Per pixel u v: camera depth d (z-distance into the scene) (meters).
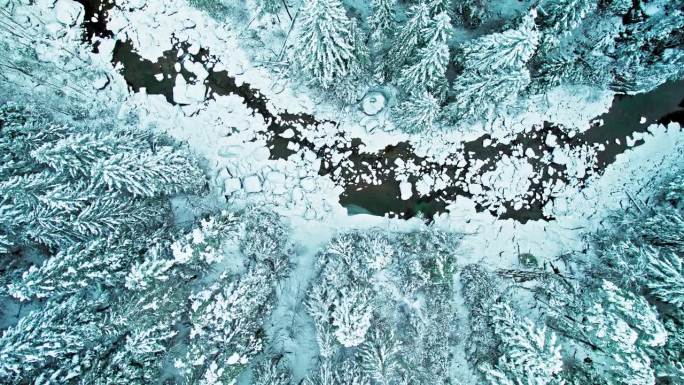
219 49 16.75
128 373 12.59
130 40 16.72
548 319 15.80
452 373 15.17
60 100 16.22
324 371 13.80
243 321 13.65
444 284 15.38
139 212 14.02
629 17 15.77
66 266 12.34
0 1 15.94
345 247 15.20
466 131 16.81
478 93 13.51
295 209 16.73
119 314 12.47
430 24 11.76
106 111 16.47
